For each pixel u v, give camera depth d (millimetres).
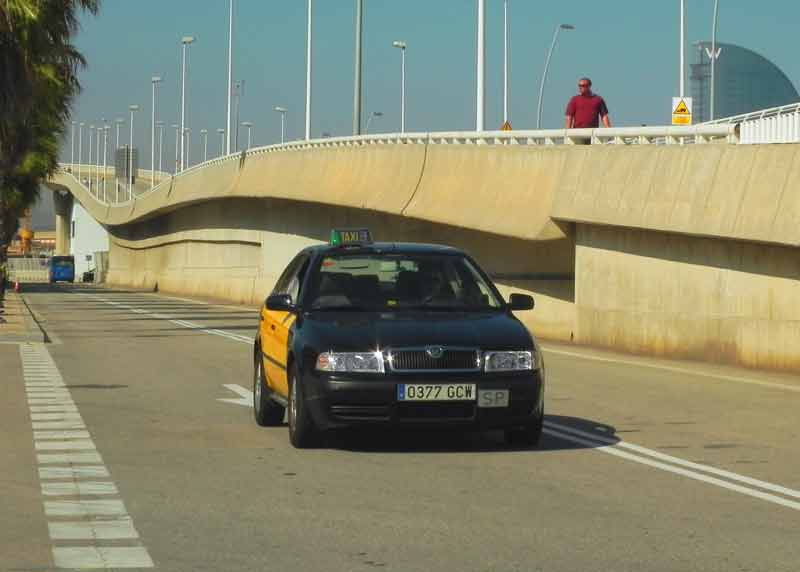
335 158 56750
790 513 9406
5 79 34812
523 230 36531
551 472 11281
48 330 38250
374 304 13195
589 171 33094
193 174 88688
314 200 58469
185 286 98500
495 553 7945
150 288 117750
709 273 28391
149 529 8688
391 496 10008
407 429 12078
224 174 78062
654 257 30500
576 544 8227
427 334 12164
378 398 11875
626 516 9234
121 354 27297
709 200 27422
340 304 13188
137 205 113375
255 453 12398
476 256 44125
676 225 28453
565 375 22797
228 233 82562
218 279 85500
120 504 9633
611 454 12484
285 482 10664
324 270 13594
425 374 11922
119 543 8219
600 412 16562
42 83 44344
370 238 22312
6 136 36594
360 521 8984
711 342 27859
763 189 25641
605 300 32688
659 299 30344
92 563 7625
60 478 10867
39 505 9578
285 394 13461
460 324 12461
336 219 60344
